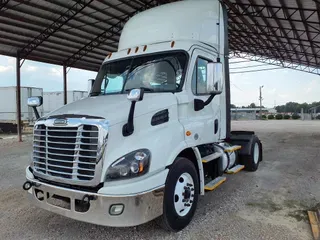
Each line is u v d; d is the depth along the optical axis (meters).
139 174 3.04
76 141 3.08
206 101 4.29
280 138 13.91
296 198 4.84
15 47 14.03
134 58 4.48
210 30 4.93
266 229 3.66
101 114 3.18
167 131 3.53
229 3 12.62
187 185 3.74
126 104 3.51
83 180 3.05
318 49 20.95
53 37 14.09
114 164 3.00
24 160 8.67
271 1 12.11
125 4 12.37
